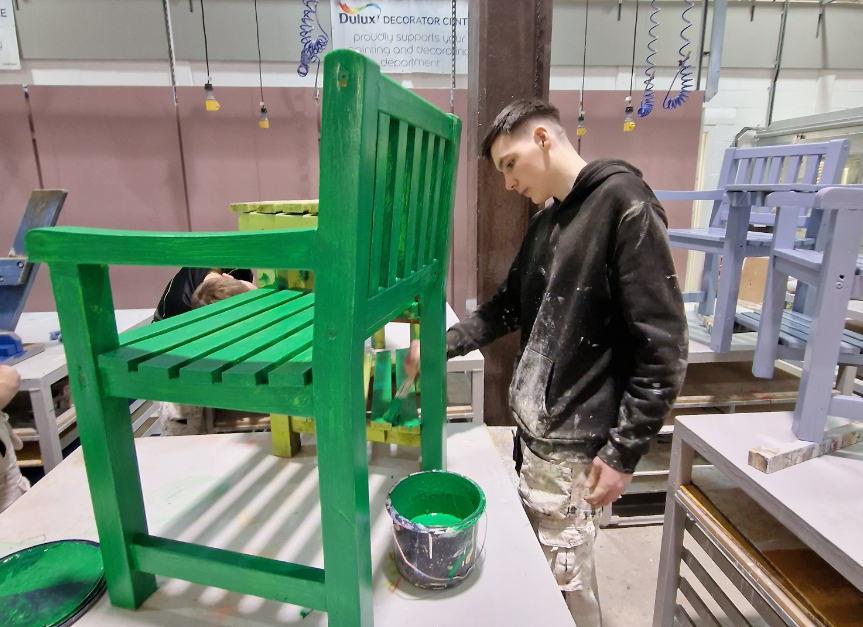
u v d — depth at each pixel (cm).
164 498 94
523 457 122
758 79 274
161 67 249
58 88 214
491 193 167
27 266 154
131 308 244
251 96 223
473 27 163
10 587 72
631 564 168
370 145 50
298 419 106
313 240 51
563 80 265
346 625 60
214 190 232
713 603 144
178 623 67
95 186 226
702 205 282
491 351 182
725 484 118
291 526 85
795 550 96
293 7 246
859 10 262
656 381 84
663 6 257
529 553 79
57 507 92
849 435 102
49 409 147
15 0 233
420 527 69
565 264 94
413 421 102
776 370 202
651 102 231
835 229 91
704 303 195
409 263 72
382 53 246
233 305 92
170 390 60
